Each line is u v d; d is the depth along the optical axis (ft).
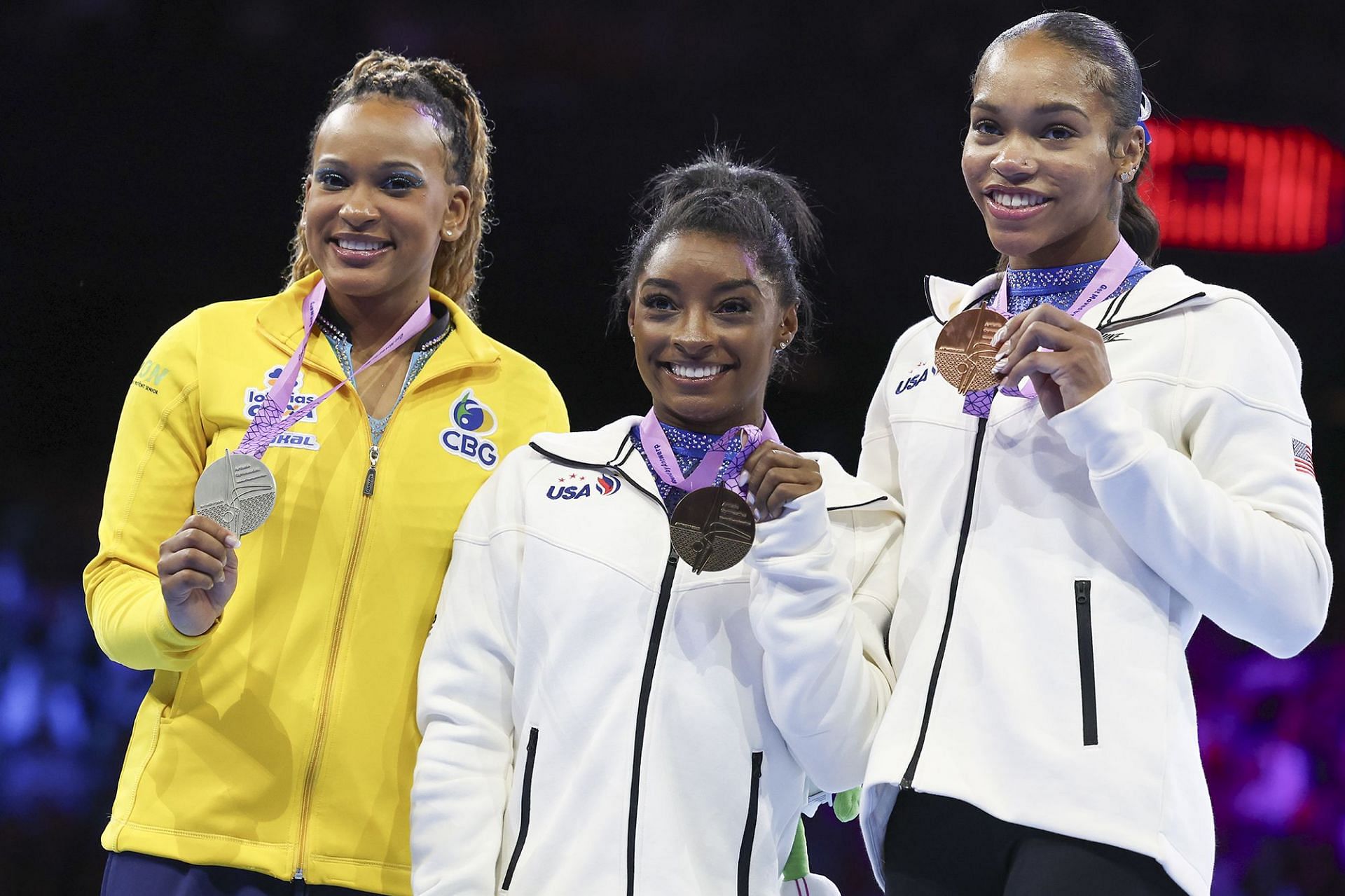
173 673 31.01
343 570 30.86
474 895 27.32
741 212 29.50
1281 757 77.41
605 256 88.89
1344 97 85.46
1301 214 85.92
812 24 86.63
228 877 29.76
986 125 29.01
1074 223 28.53
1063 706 25.96
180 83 84.48
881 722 27.73
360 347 33.19
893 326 89.35
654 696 28.07
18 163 84.94
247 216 86.07
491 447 32.81
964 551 27.96
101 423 87.40
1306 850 75.05
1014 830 25.96
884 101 87.30
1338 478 87.76
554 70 86.69
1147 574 26.68
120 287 87.71
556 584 29.04
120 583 30.42
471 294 37.32
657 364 29.19
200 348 32.09
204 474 28.66
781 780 28.76
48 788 73.15
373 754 30.40
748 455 27.58
